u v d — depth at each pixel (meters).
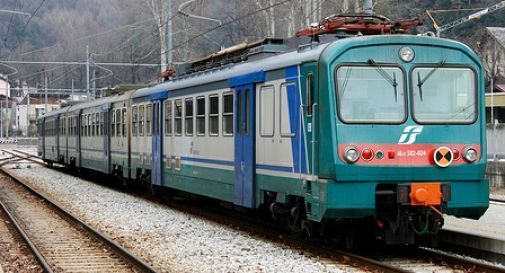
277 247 12.32
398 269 9.62
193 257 11.48
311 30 13.12
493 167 24.62
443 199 10.92
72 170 36.50
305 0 32.38
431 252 11.34
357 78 10.91
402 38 11.12
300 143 11.63
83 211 18.84
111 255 11.84
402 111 11.01
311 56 11.23
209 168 15.96
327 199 10.66
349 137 10.74
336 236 12.03
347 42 10.92
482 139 11.35
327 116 10.77
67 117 35.50
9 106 124.44
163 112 19.45
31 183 29.45
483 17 61.94
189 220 16.42
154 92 20.17
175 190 20.61
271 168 12.79
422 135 11.02
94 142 28.81
